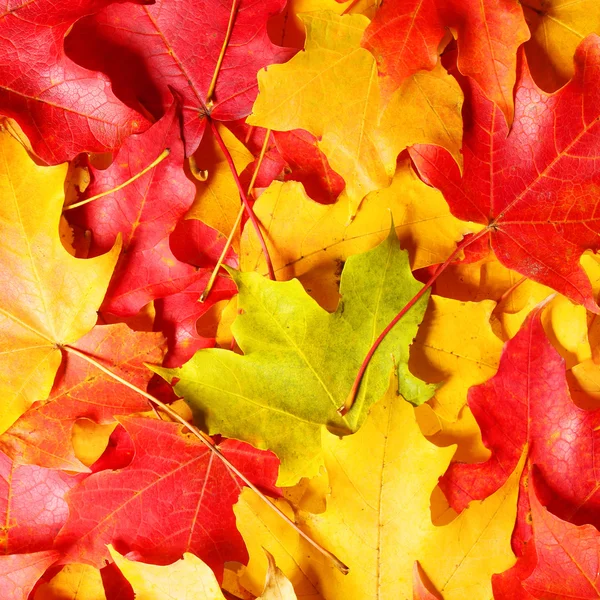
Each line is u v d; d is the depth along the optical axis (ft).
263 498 1.88
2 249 1.86
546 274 1.91
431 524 1.85
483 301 1.93
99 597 1.95
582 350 1.97
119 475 1.91
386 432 1.84
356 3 1.93
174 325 1.96
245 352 1.87
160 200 1.91
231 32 1.90
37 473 1.94
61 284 1.88
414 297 1.88
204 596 1.85
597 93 1.86
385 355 1.89
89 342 1.90
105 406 1.91
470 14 1.84
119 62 1.90
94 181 1.91
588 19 1.90
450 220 1.92
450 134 1.88
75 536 1.91
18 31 1.85
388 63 1.84
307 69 1.88
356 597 1.86
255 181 1.96
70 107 1.87
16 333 1.88
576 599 1.84
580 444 1.90
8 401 1.89
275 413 1.88
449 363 1.94
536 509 1.85
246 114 1.93
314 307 1.87
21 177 1.85
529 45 1.91
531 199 1.90
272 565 1.83
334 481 1.85
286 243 1.93
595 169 1.88
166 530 1.91
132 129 1.88
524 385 1.90
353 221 1.92
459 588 1.85
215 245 1.96
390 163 1.89
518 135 1.89
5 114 1.86
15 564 1.91
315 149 1.95
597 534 1.83
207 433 1.86
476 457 1.95
